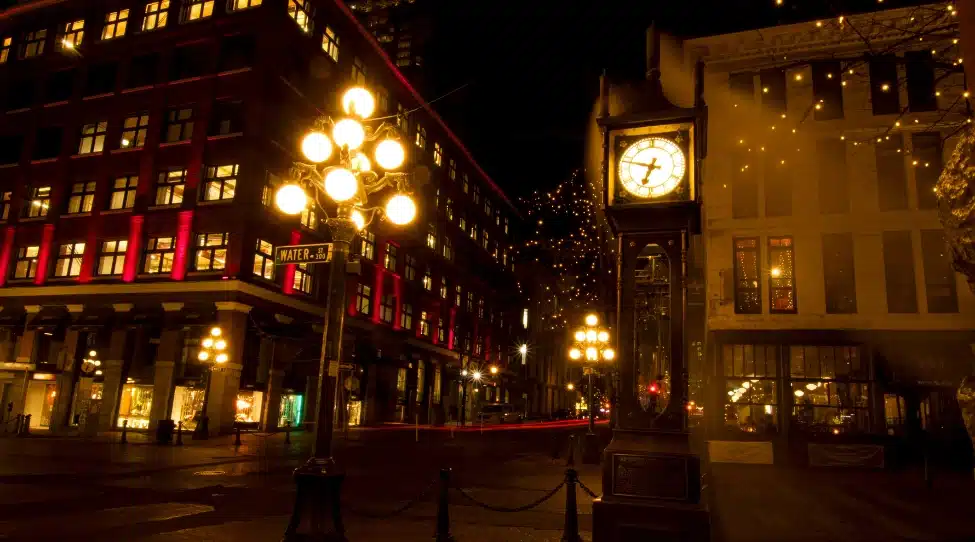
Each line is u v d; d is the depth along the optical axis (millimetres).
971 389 4453
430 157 51250
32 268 35031
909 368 20922
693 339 23000
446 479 8562
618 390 7371
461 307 58375
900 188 22156
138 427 31094
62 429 31578
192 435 26797
